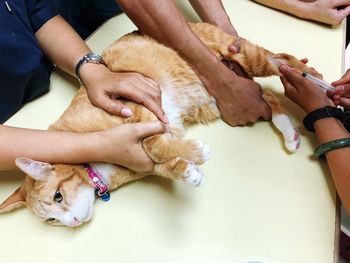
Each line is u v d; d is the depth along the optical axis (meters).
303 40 1.00
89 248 0.72
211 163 0.79
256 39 1.02
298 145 0.80
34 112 0.93
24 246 0.73
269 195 0.74
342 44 1.00
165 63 0.92
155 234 0.72
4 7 0.86
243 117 0.86
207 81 0.88
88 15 1.24
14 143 0.74
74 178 0.79
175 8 0.85
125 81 0.81
